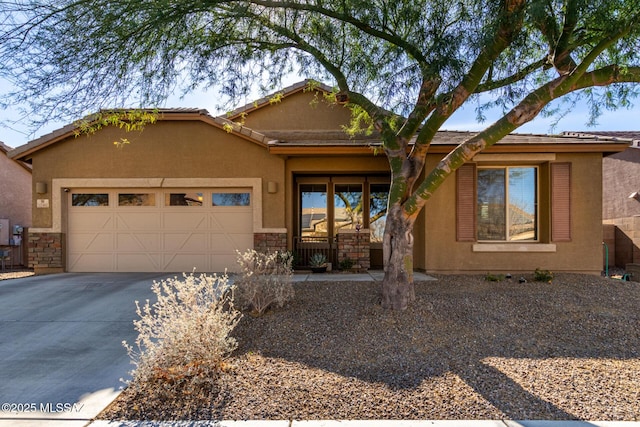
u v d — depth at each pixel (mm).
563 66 6992
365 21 7316
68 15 6039
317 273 11266
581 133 14625
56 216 11586
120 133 11586
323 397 4254
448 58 6320
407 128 7461
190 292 5000
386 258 7191
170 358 4488
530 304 7512
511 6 6109
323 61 8094
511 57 7258
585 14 6172
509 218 11281
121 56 6746
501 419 3834
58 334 6438
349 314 6871
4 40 5859
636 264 12914
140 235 11750
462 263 10883
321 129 13961
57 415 3980
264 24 7766
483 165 11211
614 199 17562
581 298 7973
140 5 6047
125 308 7785
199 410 4023
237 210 11742
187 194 11789
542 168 11156
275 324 6512
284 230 11477
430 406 4070
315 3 7508
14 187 16672
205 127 11586
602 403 4133
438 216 10930
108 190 11781
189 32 7305
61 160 11594
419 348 5602
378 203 13281
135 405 4117
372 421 3801
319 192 13406
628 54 6902
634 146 16047
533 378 4711
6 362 5355
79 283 9891
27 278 10648
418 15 7043
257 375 4762
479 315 6898
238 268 11562
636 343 5902
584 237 10797
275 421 3814
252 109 13898
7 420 3885
